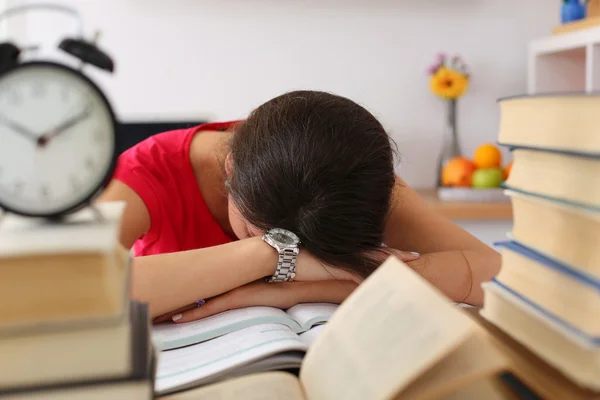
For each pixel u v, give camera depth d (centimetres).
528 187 46
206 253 82
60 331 35
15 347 35
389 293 50
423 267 90
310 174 79
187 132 122
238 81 218
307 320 73
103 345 36
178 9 211
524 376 41
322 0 218
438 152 232
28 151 39
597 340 36
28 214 39
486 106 234
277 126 81
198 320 77
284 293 82
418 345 41
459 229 115
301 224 82
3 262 35
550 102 43
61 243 35
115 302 36
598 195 39
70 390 35
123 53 210
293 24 218
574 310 39
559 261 42
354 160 79
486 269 93
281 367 57
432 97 229
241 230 95
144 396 36
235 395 50
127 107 213
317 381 49
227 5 213
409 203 117
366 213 81
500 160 207
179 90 215
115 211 43
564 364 39
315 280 85
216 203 118
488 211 193
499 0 229
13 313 35
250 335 65
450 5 226
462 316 41
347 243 82
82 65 43
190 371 57
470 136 234
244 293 81
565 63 216
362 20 222
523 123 47
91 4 205
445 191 204
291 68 221
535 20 231
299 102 83
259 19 216
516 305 45
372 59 225
